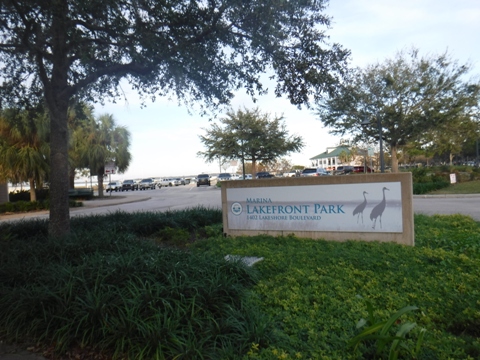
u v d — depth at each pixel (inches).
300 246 312.5
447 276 220.1
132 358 154.4
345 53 387.2
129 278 195.3
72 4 313.6
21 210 1040.8
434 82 1034.1
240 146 1408.7
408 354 139.6
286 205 356.8
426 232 342.0
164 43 336.8
